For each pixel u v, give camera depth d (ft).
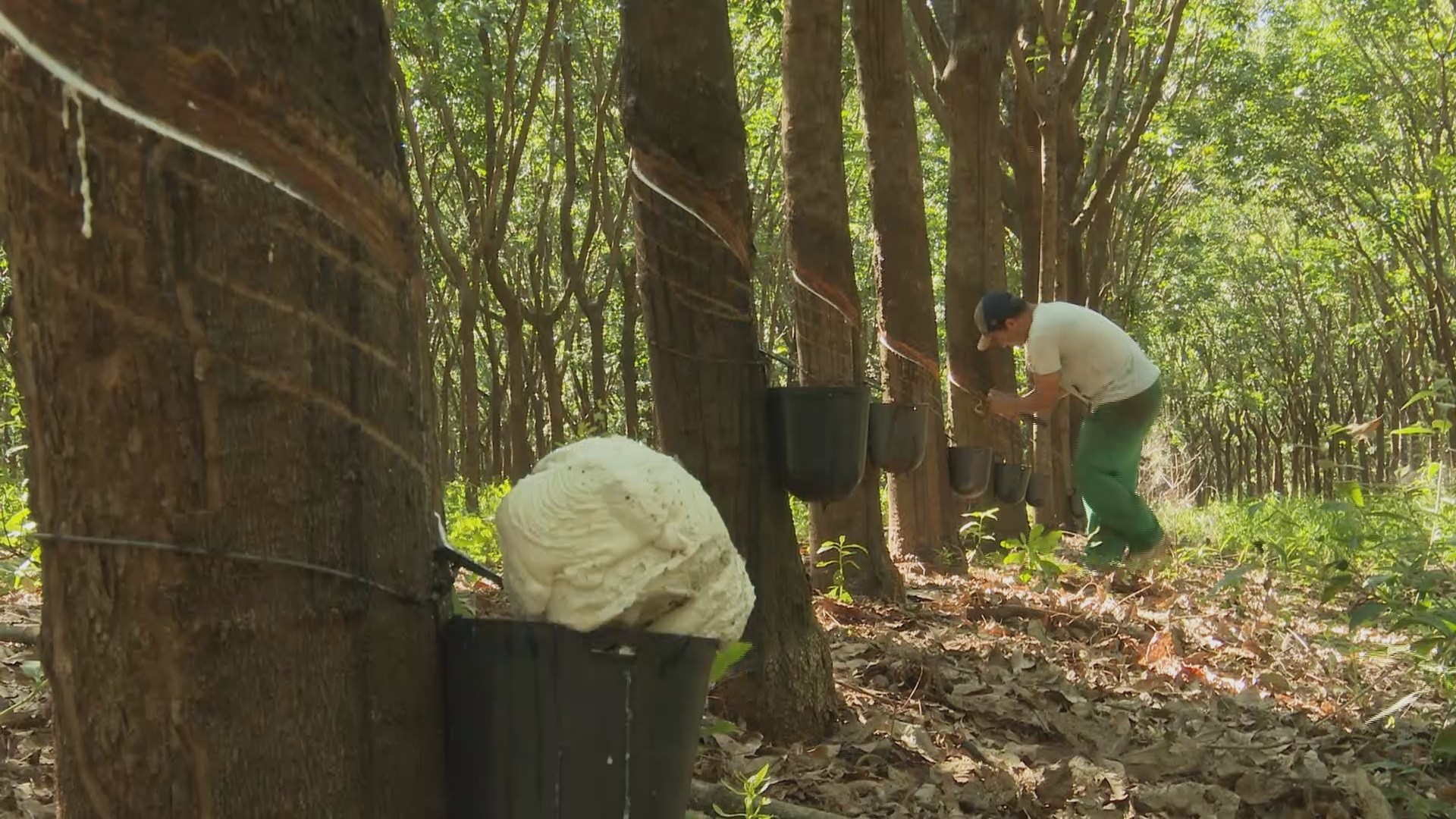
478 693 6.04
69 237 4.91
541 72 54.65
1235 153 69.00
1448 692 13.38
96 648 5.04
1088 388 25.17
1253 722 14.76
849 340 19.06
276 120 5.08
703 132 12.03
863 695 14.35
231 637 5.05
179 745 5.02
